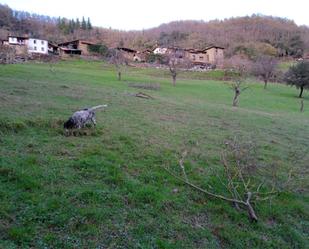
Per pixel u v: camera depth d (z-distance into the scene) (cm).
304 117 3878
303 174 1290
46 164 963
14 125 1290
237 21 19400
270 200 927
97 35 17200
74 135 1330
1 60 5575
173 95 4281
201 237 736
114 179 927
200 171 1124
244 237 764
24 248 597
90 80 4656
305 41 16138
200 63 11656
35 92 2447
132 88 4397
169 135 1625
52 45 11175
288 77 6825
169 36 17438
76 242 642
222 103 4231
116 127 1608
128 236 690
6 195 752
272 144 1816
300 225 869
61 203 754
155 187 922
